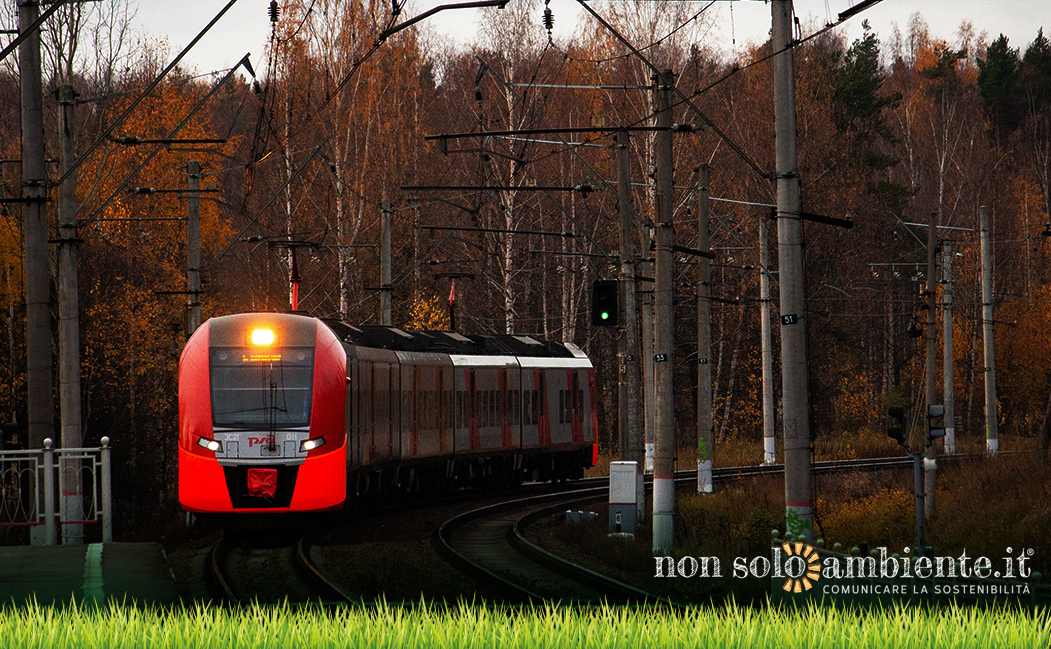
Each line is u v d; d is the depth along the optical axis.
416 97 151.50
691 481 106.81
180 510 92.56
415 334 92.31
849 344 193.25
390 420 81.75
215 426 64.81
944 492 85.25
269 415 65.06
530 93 147.50
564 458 115.00
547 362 111.00
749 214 153.00
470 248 166.00
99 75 126.44
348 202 134.50
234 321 67.06
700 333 94.31
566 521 78.69
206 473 64.44
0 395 112.19
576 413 115.44
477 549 65.81
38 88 63.34
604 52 141.38
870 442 161.75
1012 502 67.62
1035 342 191.88
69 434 64.69
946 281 140.12
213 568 50.06
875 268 182.75
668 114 64.75
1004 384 197.25
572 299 153.12
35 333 62.62
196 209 83.56
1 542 69.00
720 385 179.88
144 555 52.34
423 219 155.38
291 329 66.94
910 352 194.50
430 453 89.50
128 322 120.81
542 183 151.88
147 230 135.88
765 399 128.50
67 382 65.06
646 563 57.34
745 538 62.59
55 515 58.41
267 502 64.50
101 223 126.88
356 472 74.06
